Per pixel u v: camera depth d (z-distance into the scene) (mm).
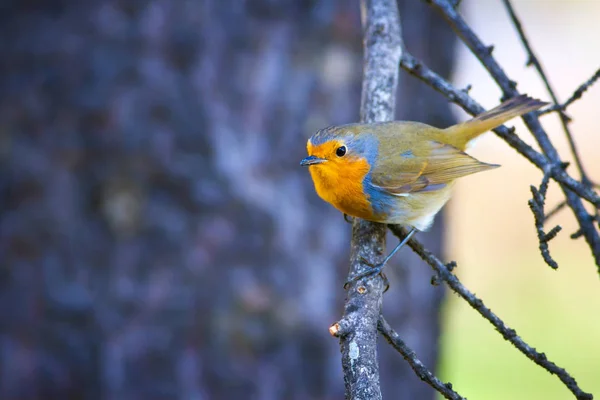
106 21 9703
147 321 9812
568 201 6727
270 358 9906
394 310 10938
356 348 5168
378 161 7715
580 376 15180
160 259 9797
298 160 10117
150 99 9711
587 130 22344
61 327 9930
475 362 15930
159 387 9828
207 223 9789
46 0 9734
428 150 8078
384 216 7930
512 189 20969
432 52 11523
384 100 7492
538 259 19453
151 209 9773
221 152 9820
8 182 9938
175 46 9758
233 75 9938
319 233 10117
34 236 9922
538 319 17266
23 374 9969
